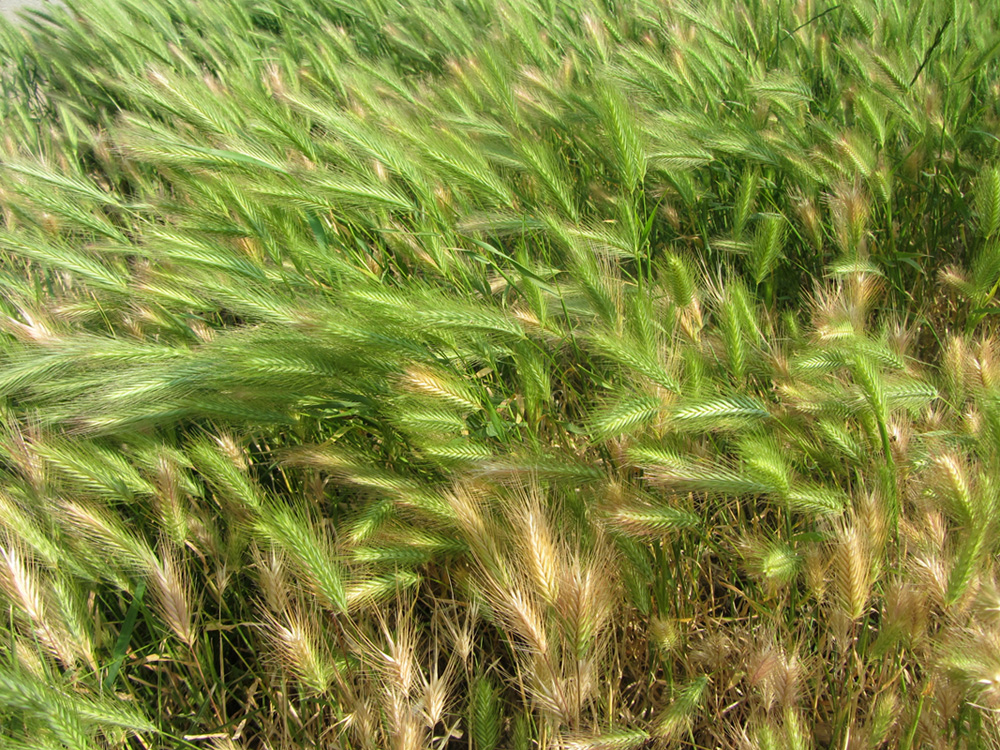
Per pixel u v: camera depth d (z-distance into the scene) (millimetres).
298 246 2875
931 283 3451
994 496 1738
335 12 7680
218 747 2025
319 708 2219
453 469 2279
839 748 2115
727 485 1980
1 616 2236
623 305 2570
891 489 1942
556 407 2971
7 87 7602
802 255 3635
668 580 2379
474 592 2020
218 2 7418
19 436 2420
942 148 3389
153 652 2510
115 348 2512
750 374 2561
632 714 2365
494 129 3750
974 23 4188
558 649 1941
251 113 3910
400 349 2391
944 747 1829
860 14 4188
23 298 3252
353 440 2873
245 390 2396
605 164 3924
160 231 2777
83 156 5699
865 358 2016
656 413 2150
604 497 2117
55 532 2270
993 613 1675
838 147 3217
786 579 1990
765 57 4637
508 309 2721
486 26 6082
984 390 2076
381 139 3059
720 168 3752
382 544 2229
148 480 2434
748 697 2154
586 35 4949
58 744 1773
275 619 2127
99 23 6039
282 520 2021
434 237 2943
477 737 2092
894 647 1969
